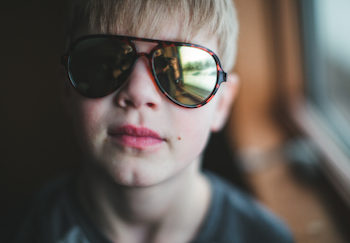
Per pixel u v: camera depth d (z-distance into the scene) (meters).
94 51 0.28
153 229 0.35
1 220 0.38
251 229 0.37
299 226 0.46
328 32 0.55
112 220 0.34
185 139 0.29
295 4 0.60
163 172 0.29
